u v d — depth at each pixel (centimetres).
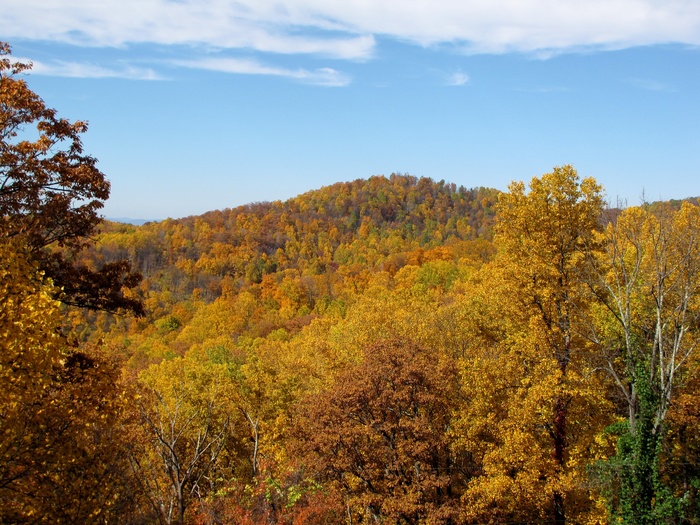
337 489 1652
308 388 2850
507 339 1942
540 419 1616
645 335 1784
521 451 1537
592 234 1742
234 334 7881
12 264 970
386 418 1812
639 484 1423
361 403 1762
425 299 5509
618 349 1842
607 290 1742
